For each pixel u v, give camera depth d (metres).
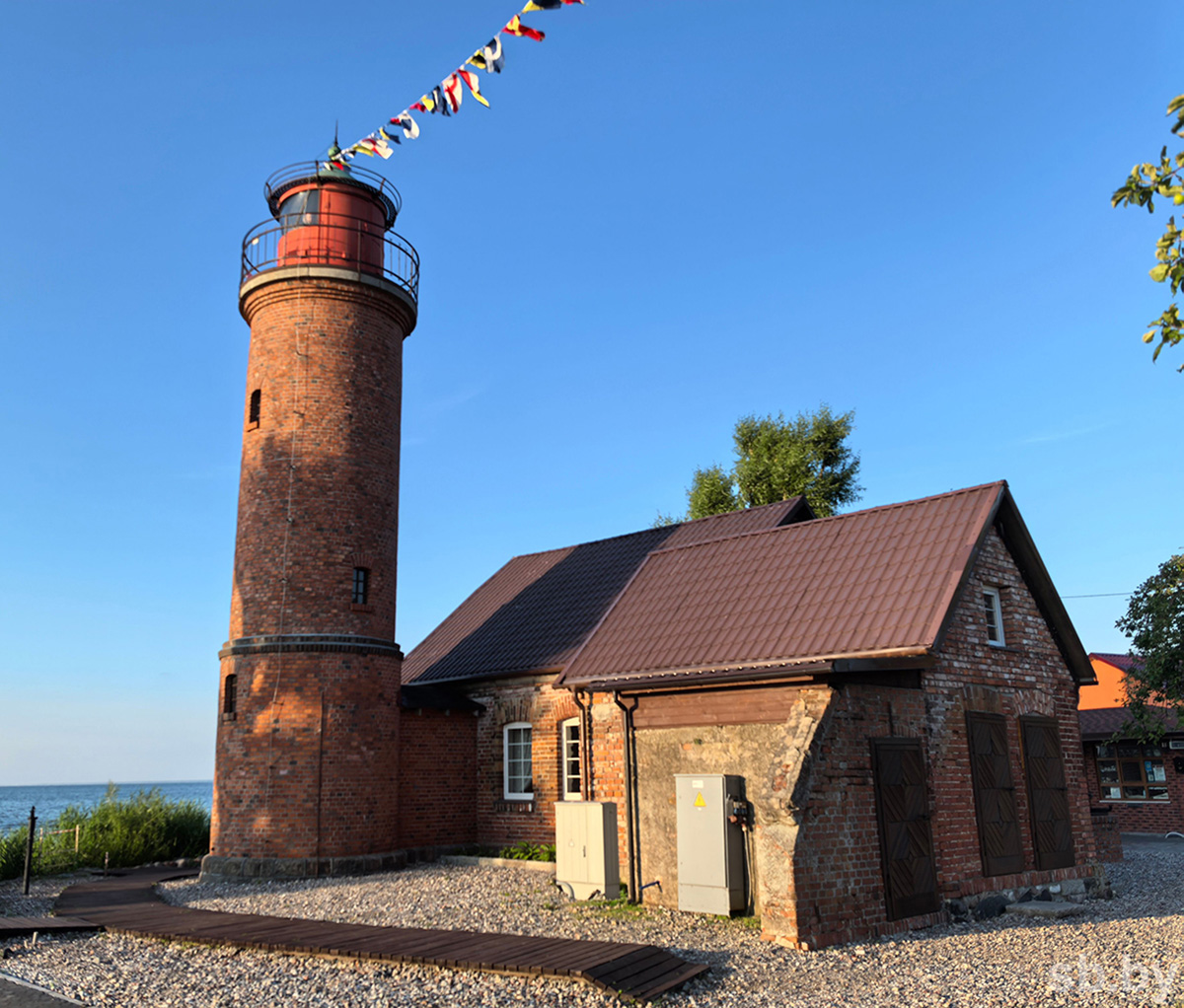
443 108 13.85
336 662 17.80
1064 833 14.30
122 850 21.08
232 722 17.73
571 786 18.80
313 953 9.67
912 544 12.98
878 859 11.12
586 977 8.20
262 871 16.67
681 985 8.37
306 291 19.22
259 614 18.12
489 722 20.47
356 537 18.75
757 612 13.27
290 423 18.75
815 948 9.97
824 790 10.68
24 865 18.75
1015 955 9.84
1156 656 18.67
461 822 19.98
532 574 24.84
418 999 7.93
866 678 11.73
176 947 10.56
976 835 12.70
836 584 13.00
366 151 16.92
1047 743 14.55
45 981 8.91
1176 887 15.74
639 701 13.48
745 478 36.53
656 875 12.74
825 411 37.09
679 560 16.08
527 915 12.05
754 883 11.65
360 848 17.44
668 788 12.86
